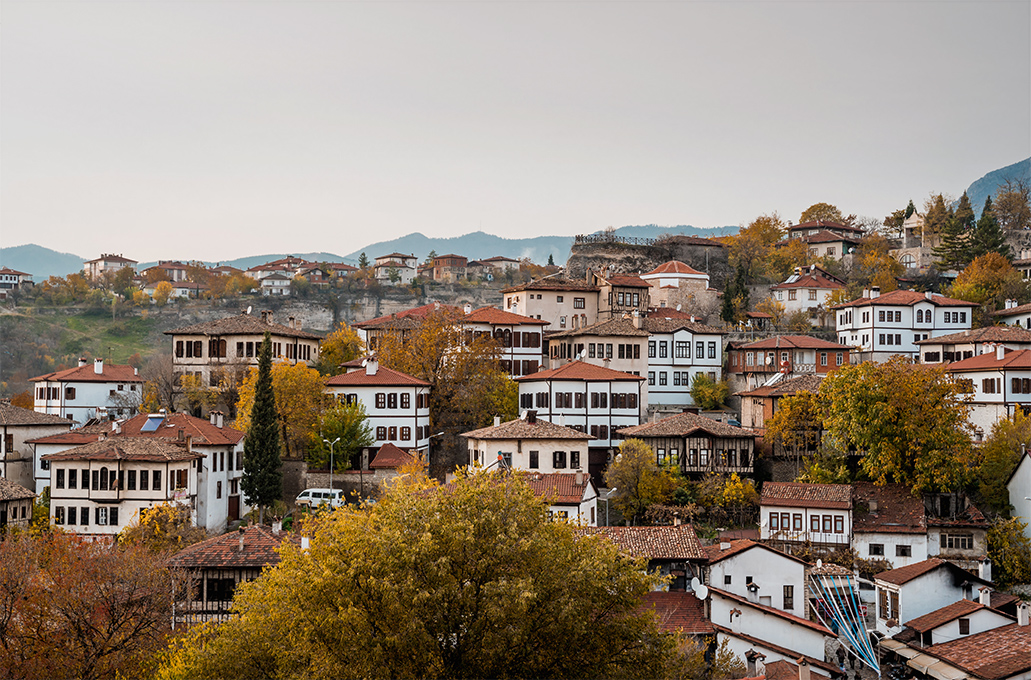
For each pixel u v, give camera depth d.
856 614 67.75
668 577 48.62
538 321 119.69
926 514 78.88
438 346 104.44
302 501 86.56
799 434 88.94
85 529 78.56
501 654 40.47
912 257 176.62
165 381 107.12
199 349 106.81
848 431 83.19
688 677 47.09
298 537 61.53
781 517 77.12
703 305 151.88
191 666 43.94
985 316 130.38
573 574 41.56
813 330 138.62
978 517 77.31
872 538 76.25
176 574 55.44
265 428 84.88
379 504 46.91
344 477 90.00
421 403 98.19
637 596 44.56
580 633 40.59
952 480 79.31
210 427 89.69
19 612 50.94
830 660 62.62
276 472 84.88
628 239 178.88
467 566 42.22
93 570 51.97
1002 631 62.06
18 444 97.75
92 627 49.72
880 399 81.56
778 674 54.09
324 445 90.12
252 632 44.59
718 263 177.75
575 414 99.50
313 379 94.19
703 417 91.31
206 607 58.06
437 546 41.69
